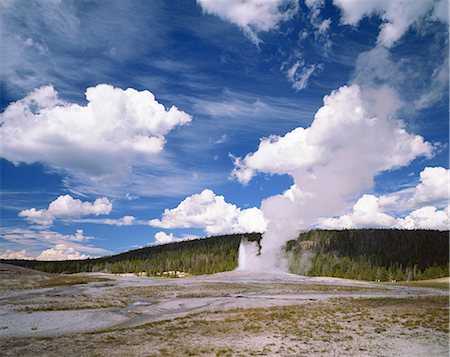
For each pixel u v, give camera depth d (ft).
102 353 63.72
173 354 61.87
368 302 124.88
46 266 573.33
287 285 213.66
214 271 440.04
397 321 87.04
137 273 458.91
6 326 96.37
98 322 101.96
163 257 544.62
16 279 222.28
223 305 131.23
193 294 170.30
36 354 65.10
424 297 141.38
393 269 422.41
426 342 67.41
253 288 197.06
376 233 567.59
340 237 577.43
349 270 387.75
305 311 106.63
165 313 116.98
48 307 127.24
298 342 69.87
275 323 89.10
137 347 67.51
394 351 62.28
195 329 83.76
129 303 142.20
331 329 80.74
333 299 139.44
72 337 79.71
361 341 69.62
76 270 567.59
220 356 60.64
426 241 529.04
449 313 94.68
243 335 76.48
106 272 499.51
